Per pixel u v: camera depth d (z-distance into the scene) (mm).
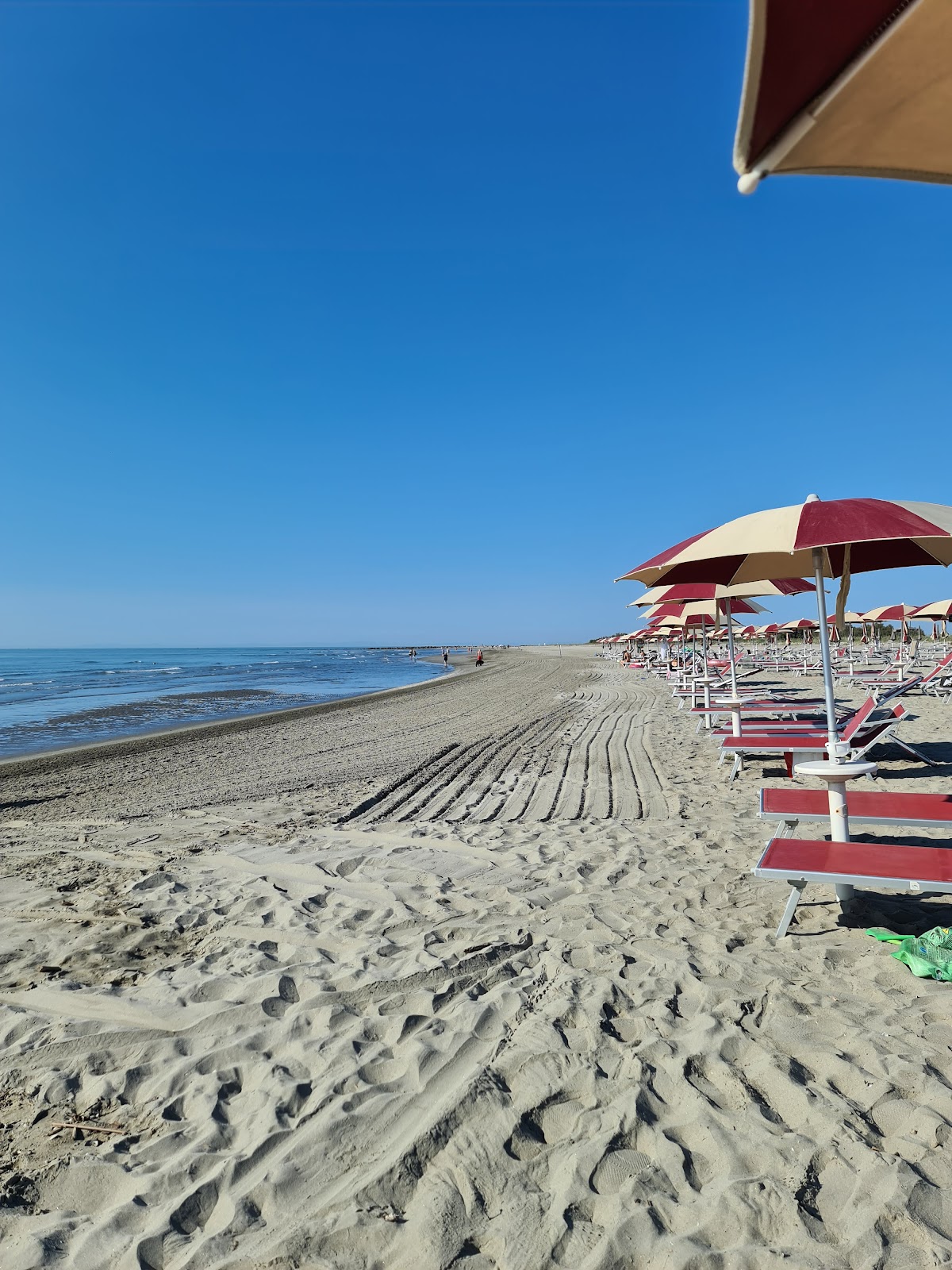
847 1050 2609
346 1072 2621
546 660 59312
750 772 8344
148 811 7797
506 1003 3055
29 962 3725
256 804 7895
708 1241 1819
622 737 12055
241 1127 2354
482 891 4605
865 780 7340
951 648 32406
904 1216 1845
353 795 8211
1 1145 2332
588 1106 2367
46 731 18062
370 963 3562
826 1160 2064
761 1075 2486
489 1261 1796
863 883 3162
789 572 5090
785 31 1159
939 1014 2822
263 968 3578
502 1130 2254
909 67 1251
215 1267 1797
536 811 7094
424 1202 1981
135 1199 2051
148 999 3271
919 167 1521
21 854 5879
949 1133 2137
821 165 1484
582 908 4195
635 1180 2035
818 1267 1718
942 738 9641
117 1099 2555
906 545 4461
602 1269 1751
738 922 3893
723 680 19453
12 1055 2842
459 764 10188
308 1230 1891
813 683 20500
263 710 24047
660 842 5559
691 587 7863
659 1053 2643
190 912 4391
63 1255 1863
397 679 44312
